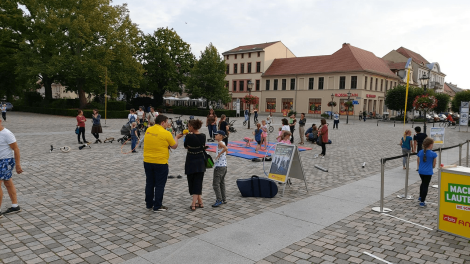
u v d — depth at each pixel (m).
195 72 52.00
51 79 43.03
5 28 39.16
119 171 9.66
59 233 4.97
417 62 74.50
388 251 4.53
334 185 8.60
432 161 6.64
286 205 6.64
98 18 35.03
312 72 58.50
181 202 6.74
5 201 6.55
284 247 4.57
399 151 15.83
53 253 4.28
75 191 7.43
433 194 7.82
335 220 5.76
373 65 58.16
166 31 52.66
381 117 55.62
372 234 5.14
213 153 13.75
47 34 35.97
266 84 65.56
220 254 4.30
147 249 4.44
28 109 44.50
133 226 5.32
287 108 62.59
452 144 20.34
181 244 4.61
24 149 13.32
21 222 5.42
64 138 17.33
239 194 7.51
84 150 13.52
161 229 5.20
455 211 5.11
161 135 5.92
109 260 4.09
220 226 5.38
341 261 4.19
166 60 51.09
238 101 45.31
